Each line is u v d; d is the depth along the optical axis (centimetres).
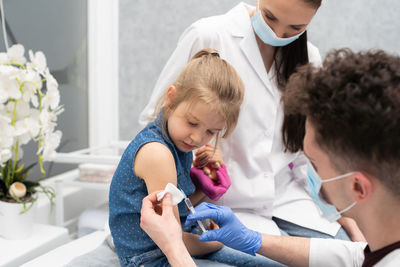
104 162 165
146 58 224
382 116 53
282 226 131
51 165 196
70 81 209
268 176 124
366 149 57
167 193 79
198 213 86
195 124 90
